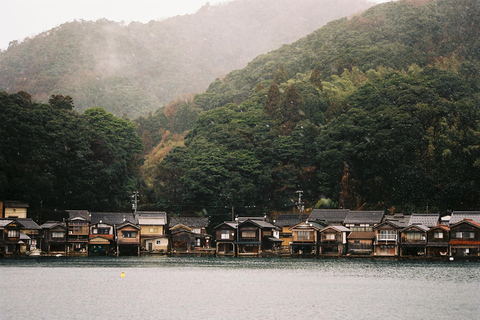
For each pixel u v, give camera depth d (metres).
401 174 126.75
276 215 134.50
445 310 49.84
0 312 47.75
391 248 103.25
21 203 108.94
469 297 56.09
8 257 98.25
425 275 74.19
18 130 116.62
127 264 89.88
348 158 133.88
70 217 111.81
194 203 131.50
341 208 129.50
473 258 95.75
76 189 120.25
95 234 111.56
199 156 137.38
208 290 60.22
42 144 118.88
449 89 153.25
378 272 78.00
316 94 169.00
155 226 113.50
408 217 111.81
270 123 156.75
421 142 130.38
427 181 125.56
